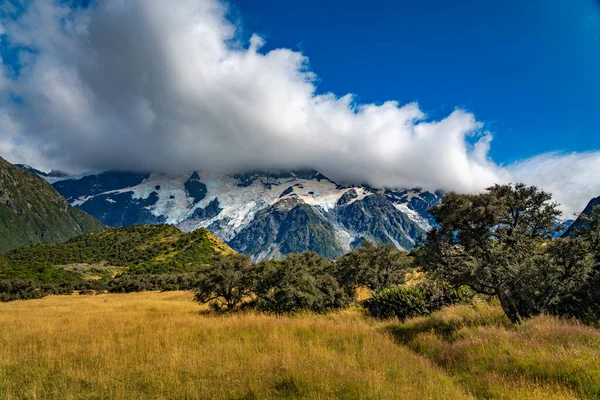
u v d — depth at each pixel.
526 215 16.73
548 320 12.98
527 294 14.69
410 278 34.84
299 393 7.48
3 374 9.03
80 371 9.12
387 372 9.27
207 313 28.39
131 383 8.32
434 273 16.58
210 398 7.32
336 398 7.17
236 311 29.42
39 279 103.50
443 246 16.23
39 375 8.88
